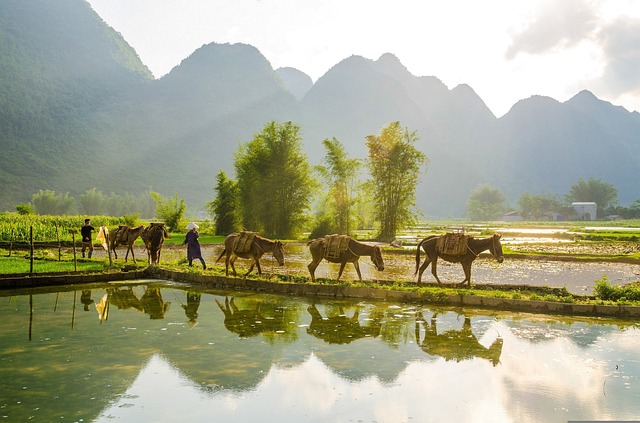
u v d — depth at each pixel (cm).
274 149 5031
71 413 586
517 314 1218
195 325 1056
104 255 2644
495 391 674
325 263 2414
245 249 1662
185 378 712
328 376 730
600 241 4825
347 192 5025
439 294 1362
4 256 2295
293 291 1516
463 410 609
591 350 884
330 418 581
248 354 836
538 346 909
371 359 815
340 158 4969
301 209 5091
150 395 646
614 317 1196
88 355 820
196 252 2008
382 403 629
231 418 578
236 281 1616
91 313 1177
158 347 873
